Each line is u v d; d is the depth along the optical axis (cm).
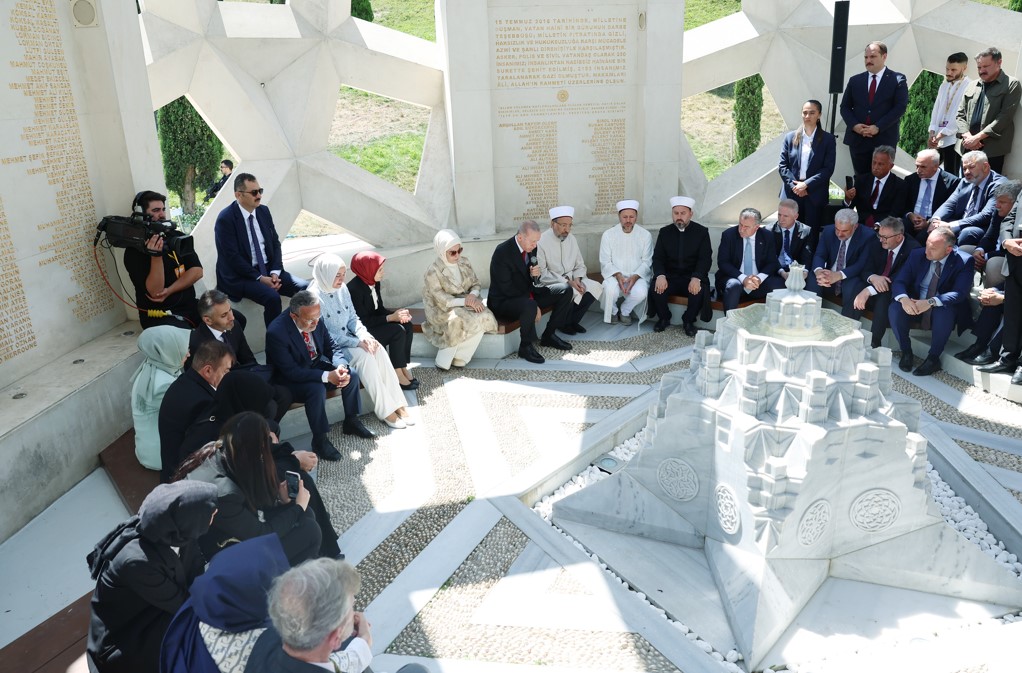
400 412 582
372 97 1866
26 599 381
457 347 675
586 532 452
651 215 897
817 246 738
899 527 407
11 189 500
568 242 757
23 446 440
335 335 572
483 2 795
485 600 375
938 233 612
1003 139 710
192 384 394
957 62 772
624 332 778
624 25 851
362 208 829
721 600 391
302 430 568
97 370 521
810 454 366
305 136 809
